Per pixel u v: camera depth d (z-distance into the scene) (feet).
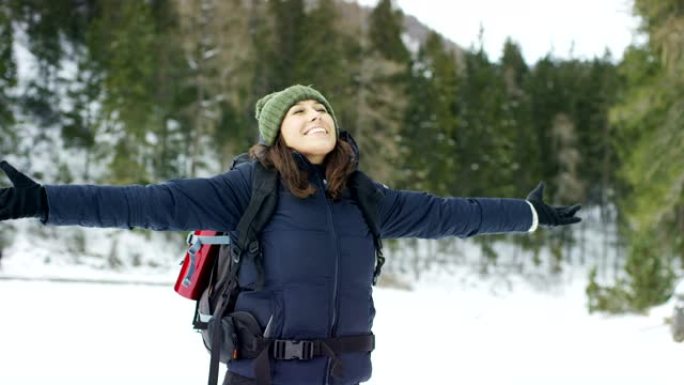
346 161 8.81
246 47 153.17
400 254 150.00
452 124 171.42
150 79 143.02
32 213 7.44
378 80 146.00
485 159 171.22
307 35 157.48
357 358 8.68
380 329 37.37
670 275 55.77
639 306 54.60
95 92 144.36
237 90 148.97
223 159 146.72
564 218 10.49
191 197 8.30
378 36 169.78
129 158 133.80
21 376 20.83
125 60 139.95
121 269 118.93
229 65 149.48
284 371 8.27
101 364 23.22
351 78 148.97
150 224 8.14
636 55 55.06
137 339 29.43
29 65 153.79
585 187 192.13
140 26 146.30
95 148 136.36
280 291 8.34
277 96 9.04
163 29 163.12
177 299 46.65
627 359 27.32
